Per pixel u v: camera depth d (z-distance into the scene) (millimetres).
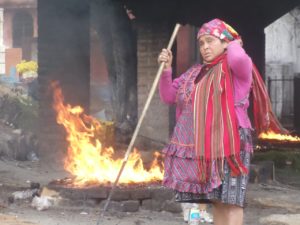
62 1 11234
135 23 12875
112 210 7094
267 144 14344
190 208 6621
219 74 4109
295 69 28094
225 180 4008
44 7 11156
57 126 11320
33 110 15562
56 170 10516
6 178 9273
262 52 17312
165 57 4301
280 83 27344
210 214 7207
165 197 7227
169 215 7109
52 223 6441
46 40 11203
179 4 12492
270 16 17234
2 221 6375
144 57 12047
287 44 28188
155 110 11812
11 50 29719
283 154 12336
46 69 11258
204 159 4031
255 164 10320
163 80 4340
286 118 26609
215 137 4031
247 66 4027
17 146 11523
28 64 27875
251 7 16359
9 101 15062
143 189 7227
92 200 7207
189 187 4113
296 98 23094
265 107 4184
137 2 12086
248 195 8781
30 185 8086
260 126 4223
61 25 11266
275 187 9719
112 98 14734
